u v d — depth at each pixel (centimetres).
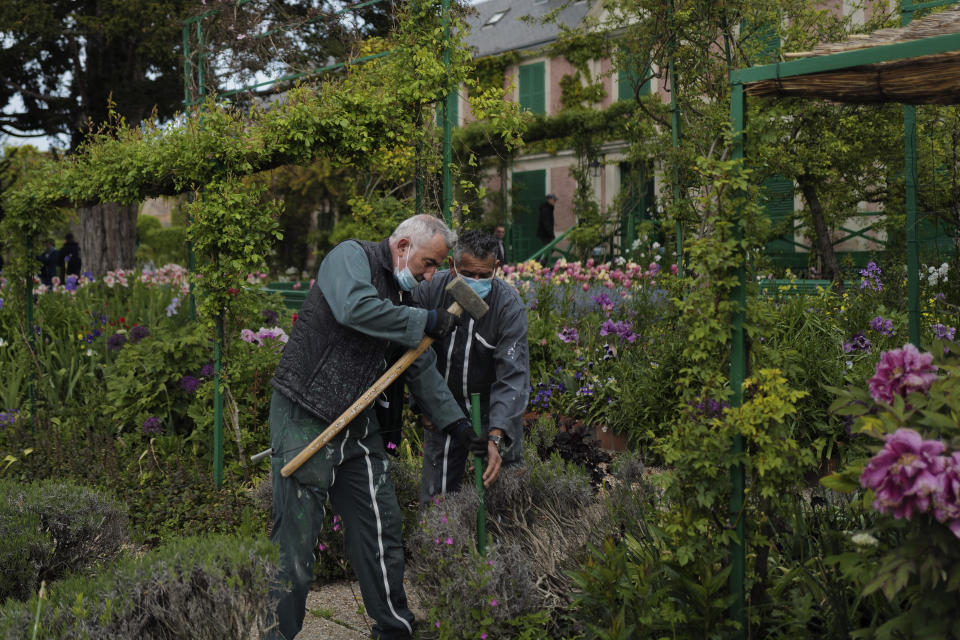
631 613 233
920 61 209
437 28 454
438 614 260
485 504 302
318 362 259
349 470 268
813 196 935
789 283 730
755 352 230
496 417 284
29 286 612
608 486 344
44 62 1619
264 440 517
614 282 798
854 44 222
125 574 221
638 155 778
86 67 1609
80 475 467
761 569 233
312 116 443
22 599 287
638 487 331
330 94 454
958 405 174
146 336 601
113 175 486
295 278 1966
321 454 258
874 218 1135
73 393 648
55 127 1630
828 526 263
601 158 1711
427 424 310
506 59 1869
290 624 257
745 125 232
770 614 234
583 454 379
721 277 226
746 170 227
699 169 235
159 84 1554
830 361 471
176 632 215
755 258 230
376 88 469
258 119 469
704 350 232
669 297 566
